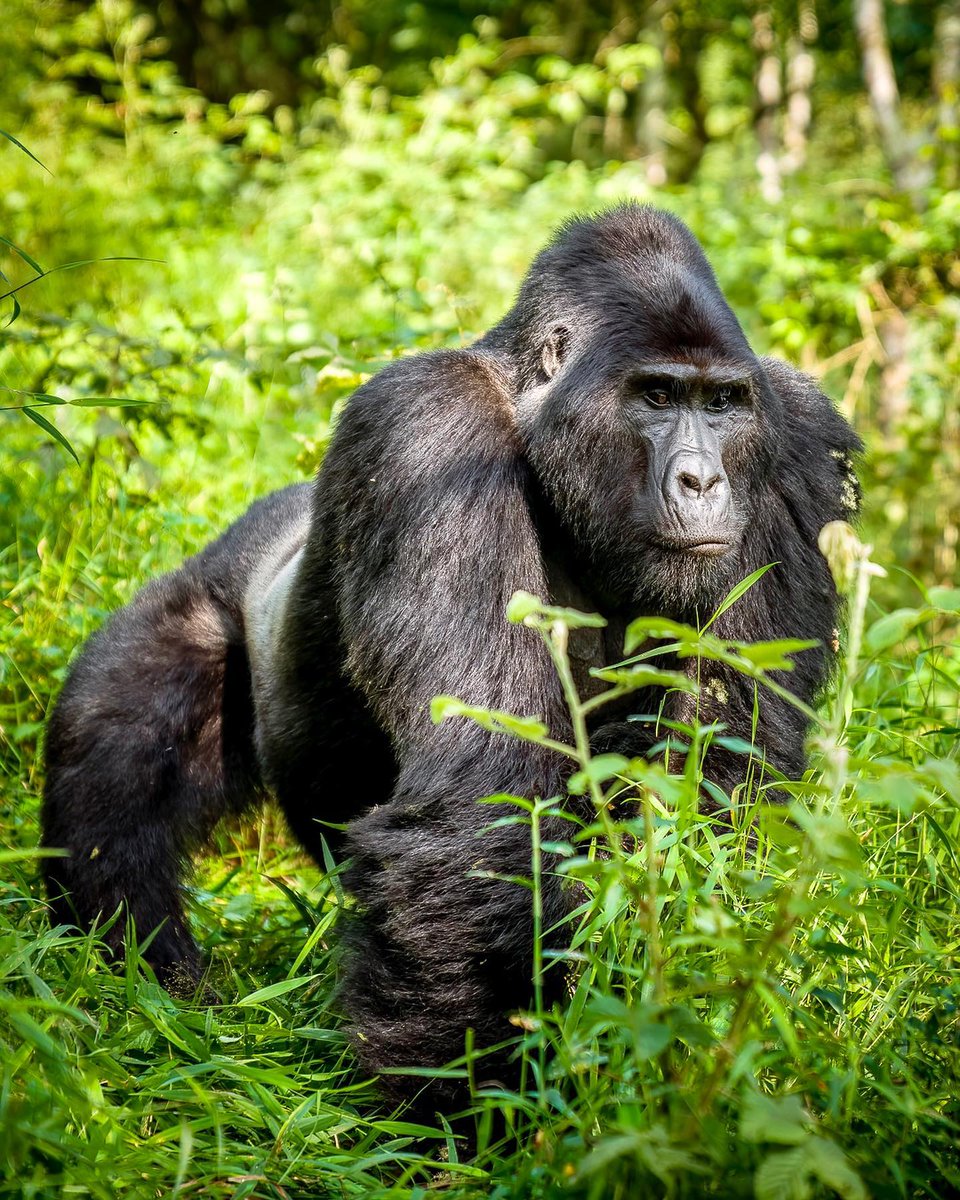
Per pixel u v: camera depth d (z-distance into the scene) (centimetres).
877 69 2520
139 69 2930
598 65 3403
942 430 1908
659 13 3366
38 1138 529
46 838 928
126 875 918
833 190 2586
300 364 1410
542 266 811
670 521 725
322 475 833
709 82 3569
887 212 1952
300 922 900
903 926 703
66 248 2345
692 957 613
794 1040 511
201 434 1337
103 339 1363
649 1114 526
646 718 628
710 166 3428
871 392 2248
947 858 754
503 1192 555
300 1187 602
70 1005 650
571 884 695
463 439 765
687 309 752
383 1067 674
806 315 1934
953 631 1470
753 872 627
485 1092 585
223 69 3703
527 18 3797
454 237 2331
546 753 721
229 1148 612
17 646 1138
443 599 735
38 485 1362
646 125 3353
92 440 1332
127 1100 620
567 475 754
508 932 678
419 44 3719
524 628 734
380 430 783
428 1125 674
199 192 2595
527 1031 664
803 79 3152
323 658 862
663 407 748
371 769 887
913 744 884
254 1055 691
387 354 1283
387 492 765
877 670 1077
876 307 2019
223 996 843
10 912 855
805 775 761
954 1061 604
